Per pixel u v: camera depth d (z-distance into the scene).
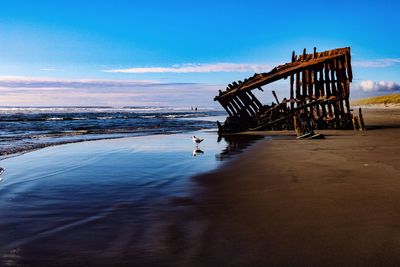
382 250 4.55
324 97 23.08
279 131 24.27
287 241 4.92
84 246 4.94
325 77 23.19
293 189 7.74
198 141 15.95
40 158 13.33
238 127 25.19
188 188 8.28
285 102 24.17
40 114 68.69
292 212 6.17
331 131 22.50
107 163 12.07
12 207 6.91
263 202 6.86
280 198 7.09
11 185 8.85
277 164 10.91
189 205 6.87
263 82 24.31
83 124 37.97
